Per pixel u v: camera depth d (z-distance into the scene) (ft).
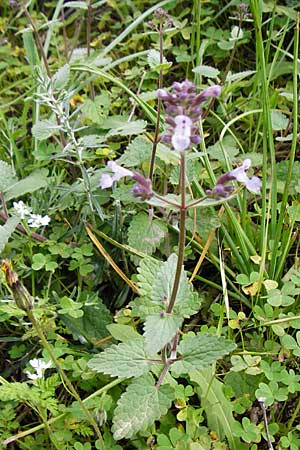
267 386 1.04
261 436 1.06
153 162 1.21
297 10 1.68
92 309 1.21
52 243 1.28
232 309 1.25
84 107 1.45
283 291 1.14
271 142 1.26
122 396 0.96
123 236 1.30
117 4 1.82
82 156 1.33
